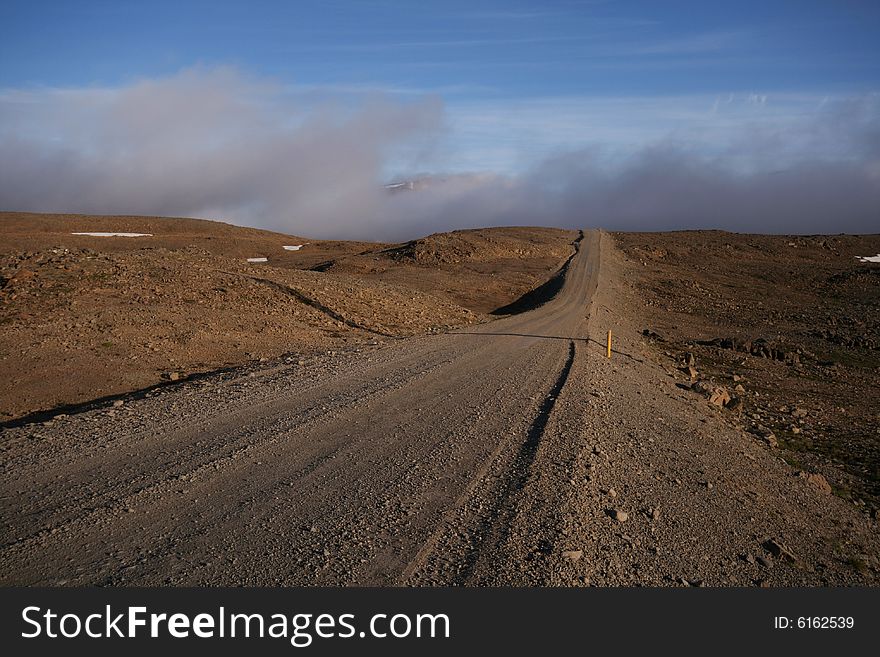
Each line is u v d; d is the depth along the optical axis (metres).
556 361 20.19
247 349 20.75
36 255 27.81
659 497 10.08
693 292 64.50
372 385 14.96
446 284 57.81
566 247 87.44
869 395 28.86
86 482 8.16
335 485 8.40
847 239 102.38
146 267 28.39
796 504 12.48
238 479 8.48
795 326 50.38
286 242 120.44
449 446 10.36
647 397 18.39
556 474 9.20
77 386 15.94
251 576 6.01
